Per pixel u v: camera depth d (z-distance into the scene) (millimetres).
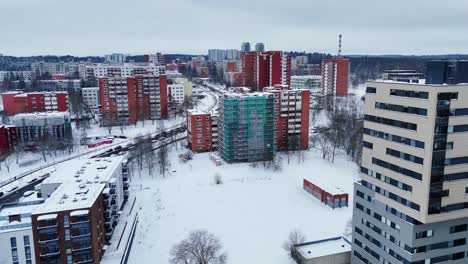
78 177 116312
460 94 74688
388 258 88125
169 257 105438
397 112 82188
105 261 99938
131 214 129375
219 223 126812
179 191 155125
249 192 153750
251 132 189250
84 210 92125
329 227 122750
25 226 94062
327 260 100750
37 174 177875
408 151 79812
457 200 79688
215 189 156875
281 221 127875
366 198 94062
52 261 92125
